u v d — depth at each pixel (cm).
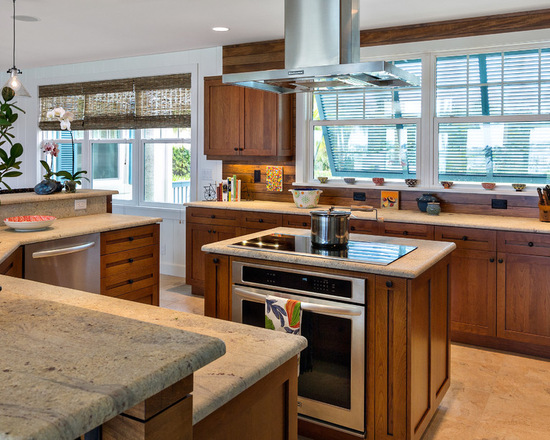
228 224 502
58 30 490
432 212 436
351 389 248
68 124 417
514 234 373
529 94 433
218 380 120
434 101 467
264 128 512
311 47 318
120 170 658
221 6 411
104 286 367
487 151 455
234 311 278
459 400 309
